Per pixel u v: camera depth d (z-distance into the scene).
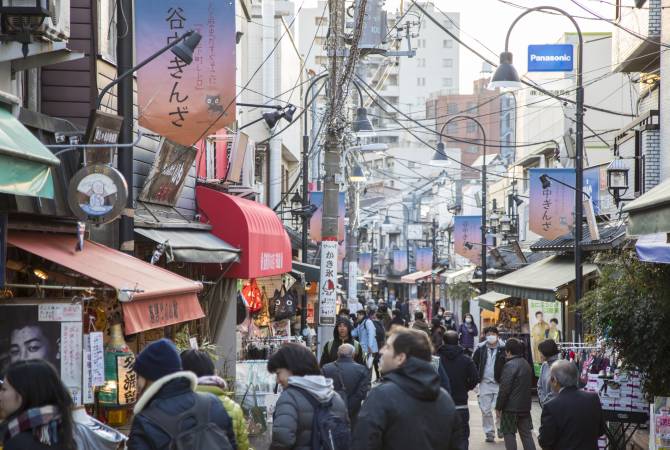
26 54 12.03
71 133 12.61
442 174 78.19
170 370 6.66
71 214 12.65
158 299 12.50
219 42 15.34
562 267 30.23
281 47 45.41
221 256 19.17
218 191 22.20
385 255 99.38
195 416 6.52
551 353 16.23
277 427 8.62
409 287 93.62
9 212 11.59
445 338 16.52
